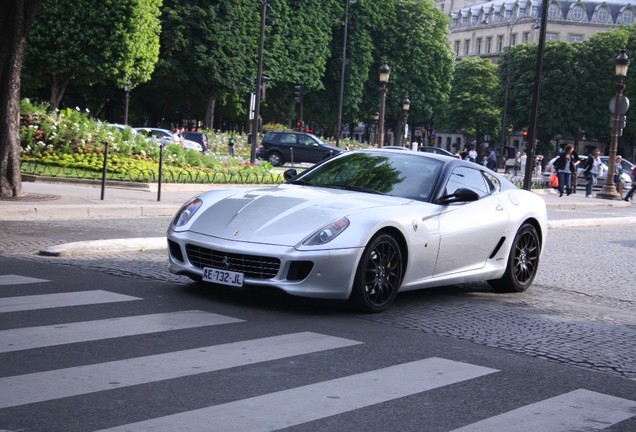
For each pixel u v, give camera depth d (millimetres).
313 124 89125
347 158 8875
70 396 4562
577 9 125688
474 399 5043
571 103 87312
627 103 32062
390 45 75438
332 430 4285
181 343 5887
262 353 5766
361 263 7246
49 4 46375
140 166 23953
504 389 5320
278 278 7020
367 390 5059
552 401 5117
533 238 9484
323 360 5699
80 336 5883
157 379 4984
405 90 76688
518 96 90875
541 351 6504
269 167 29328
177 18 53375
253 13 58719
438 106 80438
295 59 63594
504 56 94250
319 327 6750
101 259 9461
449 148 133375
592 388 5516
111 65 47531
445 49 79125
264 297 7820
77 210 14273
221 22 55688
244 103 67875
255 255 7039
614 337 7293
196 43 55094
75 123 25000
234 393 4809
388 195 8211
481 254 8719
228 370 5281
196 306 7188
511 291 9375
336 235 7152
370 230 7281
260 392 4859
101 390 4703
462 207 8477
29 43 46656
